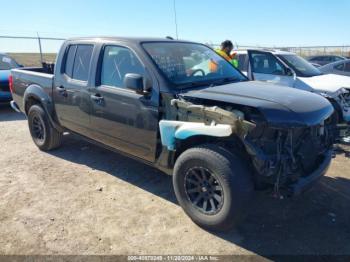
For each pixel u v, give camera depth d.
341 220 3.58
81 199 4.05
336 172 4.79
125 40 4.11
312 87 6.91
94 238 3.29
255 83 4.09
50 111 5.20
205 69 4.21
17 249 3.12
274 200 3.98
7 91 8.86
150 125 3.72
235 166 3.06
